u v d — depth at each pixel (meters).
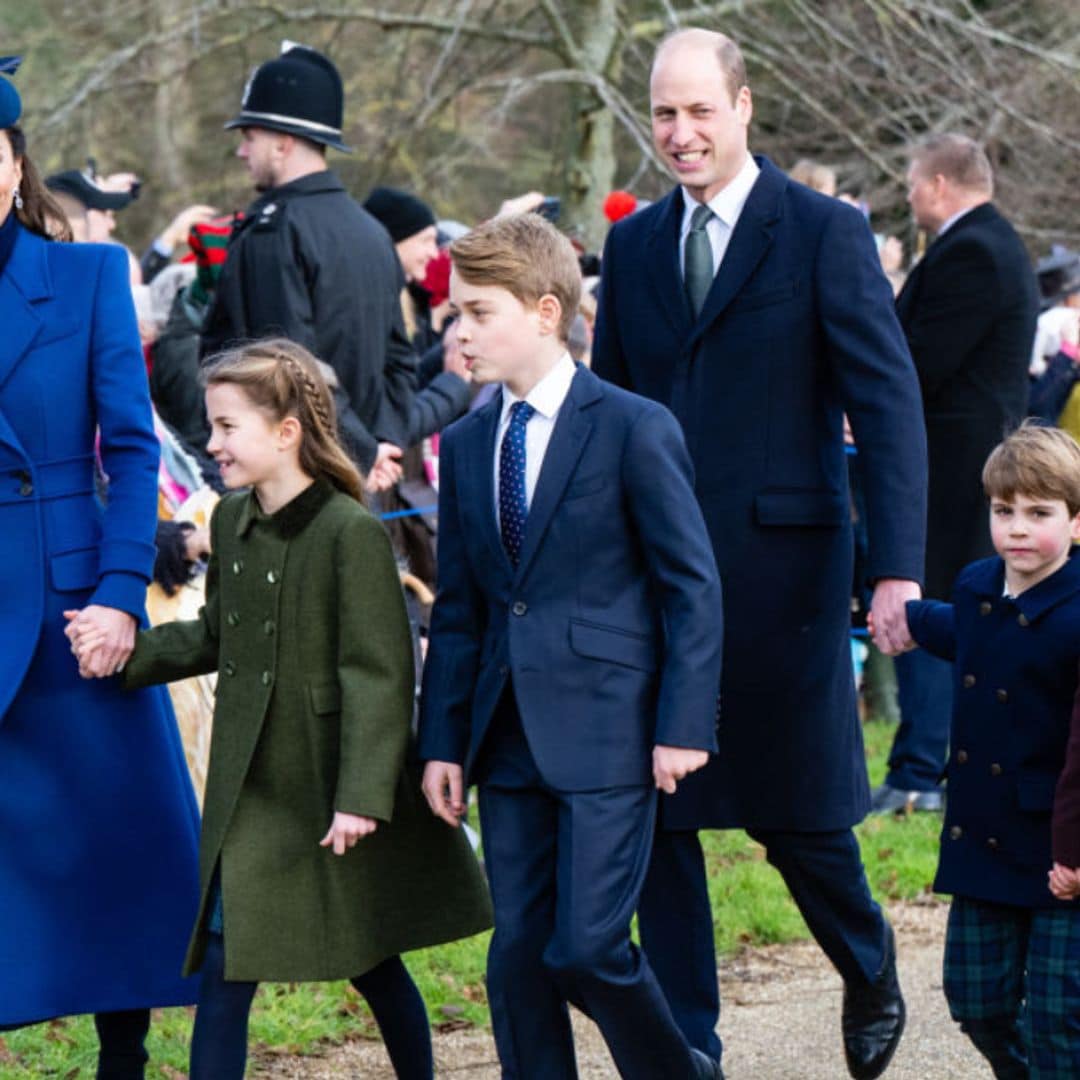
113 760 13.30
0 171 12.92
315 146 19.53
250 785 12.91
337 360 19.17
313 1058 15.68
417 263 24.77
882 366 13.95
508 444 12.65
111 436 13.18
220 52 45.38
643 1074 12.33
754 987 17.97
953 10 42.69
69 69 45.91
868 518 14.05
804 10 40.91
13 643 12.97
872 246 14.16
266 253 19.00
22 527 13.07
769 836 14.40
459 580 12.97
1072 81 42.56
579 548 12.43
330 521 12.91
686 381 14.37
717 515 14.23
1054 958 12.49
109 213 24.23
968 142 23.30
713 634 12.24
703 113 14.10
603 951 11.91
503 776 12.56
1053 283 32.91
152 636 13.25
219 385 12.91
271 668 12.89
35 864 13.09
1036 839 12.65
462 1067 15.62
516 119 48.28
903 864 21.66
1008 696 12.80
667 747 12.07
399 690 12.70
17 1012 12.90
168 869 13.42
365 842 12.91
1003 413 23.25
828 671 14.32
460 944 18.31
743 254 14.20
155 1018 16.34
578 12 38.91
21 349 13.07
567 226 36.34
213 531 13.36
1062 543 12.70
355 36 45.62
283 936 12.63
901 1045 16.02
